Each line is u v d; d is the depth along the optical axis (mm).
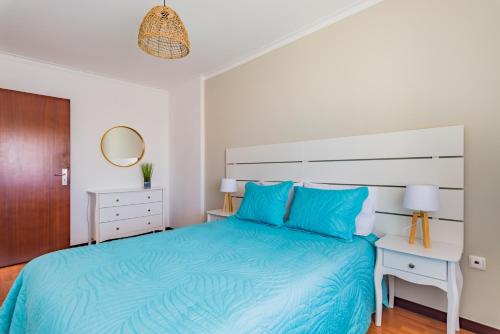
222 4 2158
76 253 1553
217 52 3045
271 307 971
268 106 2943
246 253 1559
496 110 1608
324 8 2232
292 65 2709
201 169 3818
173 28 1682
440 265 1497
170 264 1372
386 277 1981
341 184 2297
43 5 2135
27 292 1257
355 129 2234
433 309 1850
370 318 1669
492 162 1624
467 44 1709
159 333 794
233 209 3289
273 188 2424
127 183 4047
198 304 955
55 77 3367
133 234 3730
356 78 2229
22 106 2982
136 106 4145
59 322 897
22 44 2785
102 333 804
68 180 3314
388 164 2027
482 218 1654
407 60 1956
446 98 1788
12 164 2918
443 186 1774
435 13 1835
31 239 3031
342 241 1805
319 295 1190
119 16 2299
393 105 2021
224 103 3500
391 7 2035
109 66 3404
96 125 3732
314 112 2521
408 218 1933
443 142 1776
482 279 1653
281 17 2355
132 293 1043
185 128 4129
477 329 1663
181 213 4234
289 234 2006
